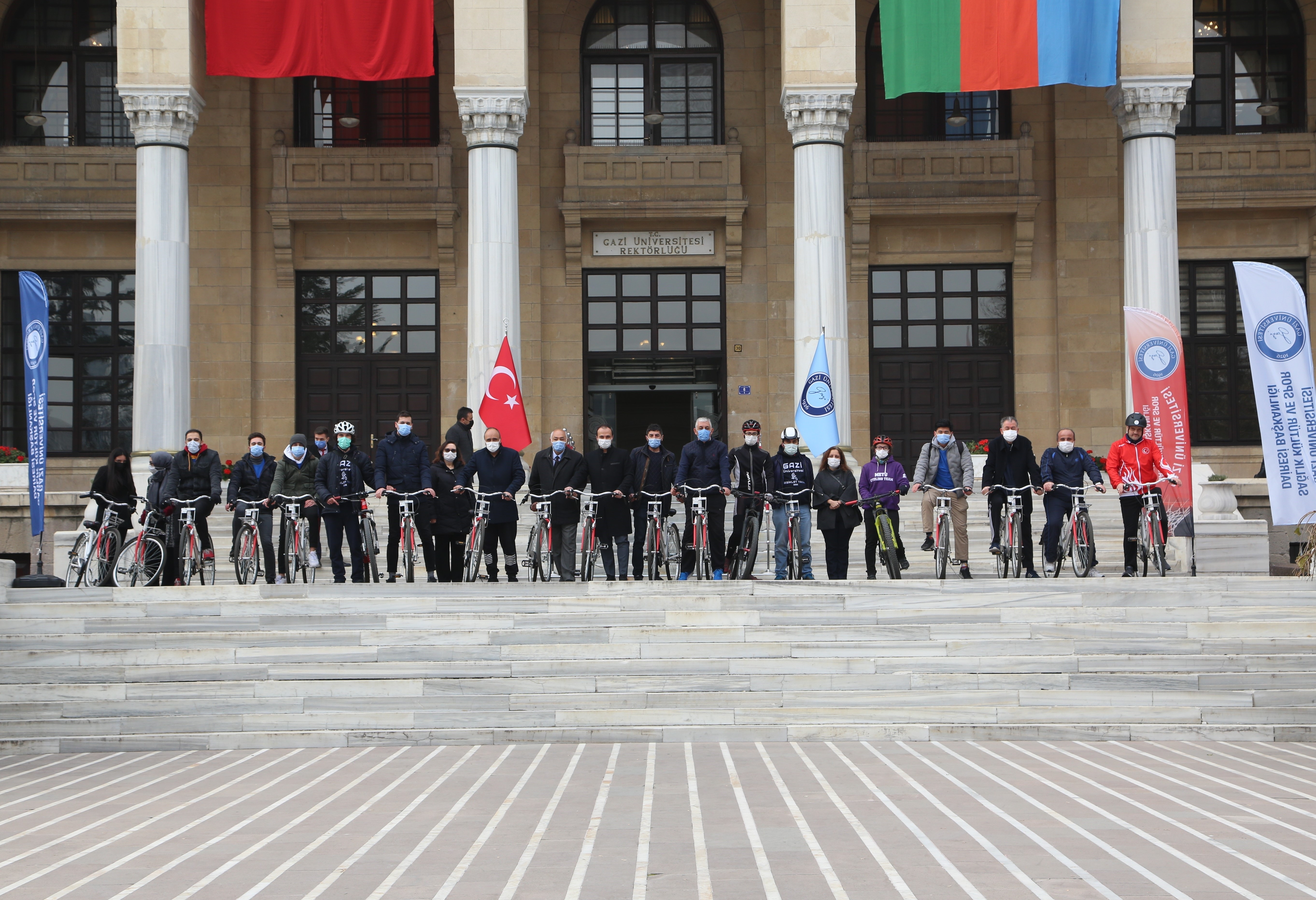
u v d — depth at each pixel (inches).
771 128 1047.6
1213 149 1037.2
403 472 636.1
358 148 1037.8
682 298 1056.8
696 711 506.9
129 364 1052.5
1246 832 320.5
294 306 1043.9
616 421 1069.1
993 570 741.9
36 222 1034.7
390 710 514.6
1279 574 879.1
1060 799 366.0
